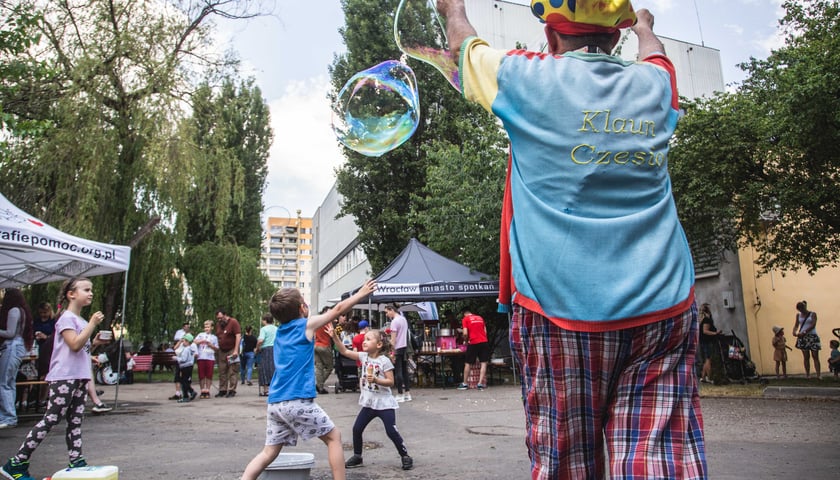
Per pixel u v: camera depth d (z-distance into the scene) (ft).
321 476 15.75
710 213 38.93
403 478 15.29
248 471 12.94
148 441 22.11
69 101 48.06
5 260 30.01
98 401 31.91
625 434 4.71
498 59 5.43
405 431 23.88
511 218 5.56
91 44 50.57
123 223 53.31
